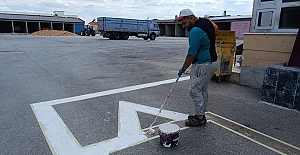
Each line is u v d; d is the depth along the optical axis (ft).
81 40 75.56
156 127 10.28
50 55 34.86
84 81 18.74
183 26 9.50
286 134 9.82
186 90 16.38
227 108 12.88
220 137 9.47
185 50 45.96
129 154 8.14
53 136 9.34
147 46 55.21
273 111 12.51
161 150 8.43
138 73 22.41
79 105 13.02
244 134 9.77
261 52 16.25
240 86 17.65
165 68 25.41
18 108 12.37
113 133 9.69
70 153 8.15
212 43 9.29
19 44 54.39
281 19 15.34
